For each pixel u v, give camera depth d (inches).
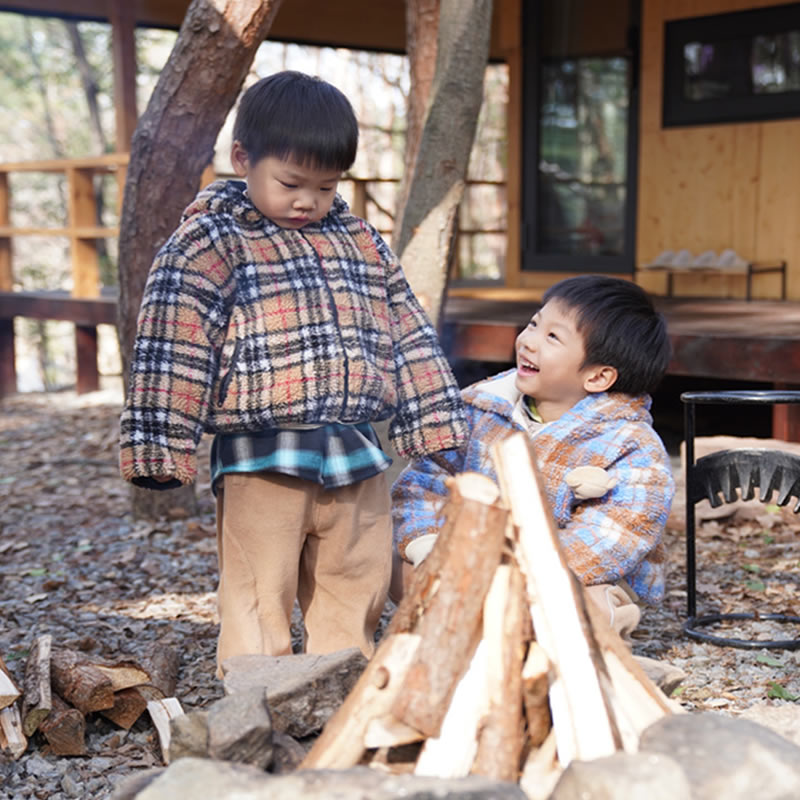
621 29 389.4
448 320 287.0
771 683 128.1
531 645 80.0
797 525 204.7
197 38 182.7
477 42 194.4
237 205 106.3
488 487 82.4
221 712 80.3
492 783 68.4
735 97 365.1
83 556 201.2
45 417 375.2
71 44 908.0
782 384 233.9
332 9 476.7
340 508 109.0
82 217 401.1
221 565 111.3
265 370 103.0
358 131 104.3
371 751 78.5
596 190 404.8
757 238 364.5
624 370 112.6
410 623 80.0
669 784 66.9
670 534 204.1
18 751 110.7
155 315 101.3
